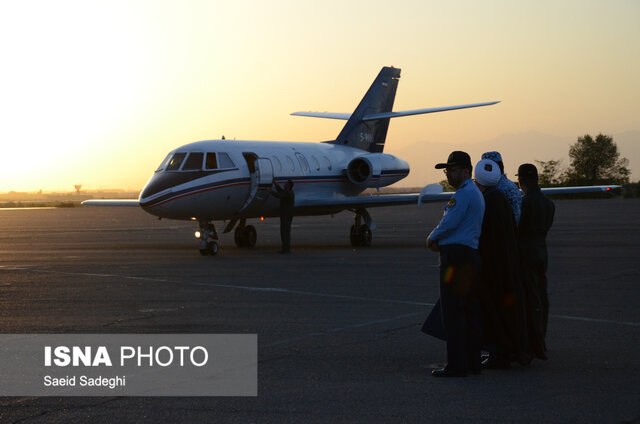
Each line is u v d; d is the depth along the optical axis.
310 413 6.13
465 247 7.43
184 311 11.31
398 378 7.30
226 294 13.12
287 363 7.95
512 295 7.60
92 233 34.66
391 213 61.78
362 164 27.25
